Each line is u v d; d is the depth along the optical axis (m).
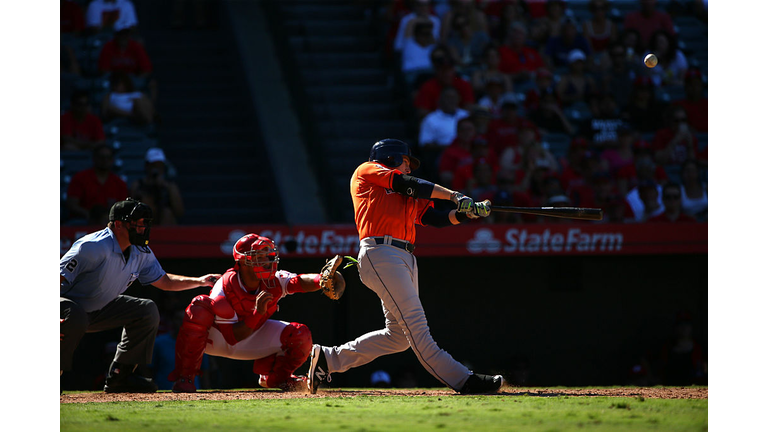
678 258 35.81
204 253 30.66
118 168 36.28
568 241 32.00
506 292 35.44
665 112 39.56
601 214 14.32
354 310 34.56
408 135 41.19
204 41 52.84
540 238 31.91
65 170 35.19
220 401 13.72
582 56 40.84
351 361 15.60
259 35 50.81
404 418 10.96
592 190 34.91
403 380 32.47
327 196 38.09
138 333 16.50
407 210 14.91
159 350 25.83
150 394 16.00
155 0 54.22
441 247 31.55
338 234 31.36
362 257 14.77
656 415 11.19
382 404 12.77
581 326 35.56
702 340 35.53
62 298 15.48
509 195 33.47
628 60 41.28
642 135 39.44
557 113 39.16
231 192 40.88
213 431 10.00
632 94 39.69
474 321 35.25
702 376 33.41
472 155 35.38
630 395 14.39
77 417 11.38
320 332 34.59
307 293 34.53
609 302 35.69
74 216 32.22
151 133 38.94
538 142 36.62
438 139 37.47
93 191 32.25
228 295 16.20
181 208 34.03
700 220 35.69
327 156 39.16
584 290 35.66
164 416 11.44
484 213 14.34
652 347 35.66
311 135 41.41
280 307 34.38
